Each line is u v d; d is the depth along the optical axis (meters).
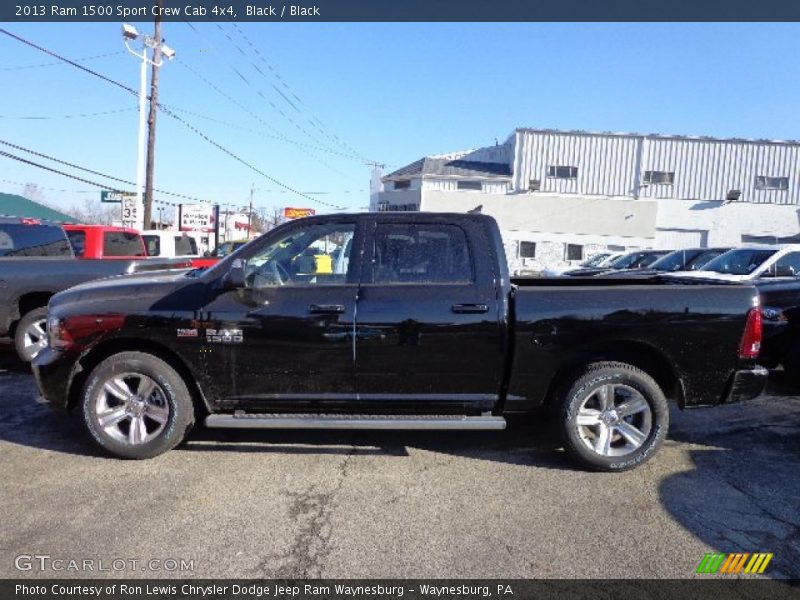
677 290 4.32
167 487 3.95
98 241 10.29
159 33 22.12
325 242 4.45
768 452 4.80
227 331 4.26
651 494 3.99
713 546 3.33
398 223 4.48
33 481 4.02
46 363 4.34
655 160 35.50
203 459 4.46
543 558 3.19
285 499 3.81
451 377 4.35
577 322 4.26
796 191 34.53
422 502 3.81
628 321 4.26
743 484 4.17
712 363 4.31
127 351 4.38
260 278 4.38
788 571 3.10
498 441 4.99
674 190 35.47
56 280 6.95
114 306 4.29
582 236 34.06
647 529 3.51
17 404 5.70
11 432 4.95
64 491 3.87
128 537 3.31
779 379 7.43
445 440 5.00
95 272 7.00
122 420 4.39
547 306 4.28
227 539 3.31
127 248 10.91
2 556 3.11
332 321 4.26
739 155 34.84
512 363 4.32
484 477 4.23
